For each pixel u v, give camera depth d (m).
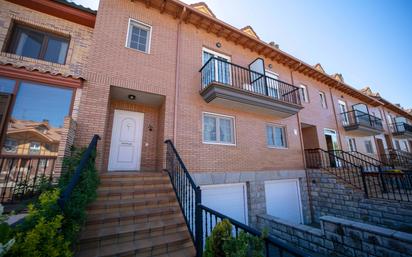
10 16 4.48
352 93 12.51
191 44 6.46
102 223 3.01
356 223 3.95
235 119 6.78
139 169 5.65
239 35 7.27
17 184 3.49
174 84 5.75
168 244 2.89
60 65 4.65
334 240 4.09
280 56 8.64
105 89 4.71
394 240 3.27
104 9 5.24
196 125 5.84
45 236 1.56
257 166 6.77
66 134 3.62
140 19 5.73
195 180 5.32
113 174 4.26
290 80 9.30
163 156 5.09
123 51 5.22
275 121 7.97
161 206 3.73
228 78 6.86
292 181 7.71
